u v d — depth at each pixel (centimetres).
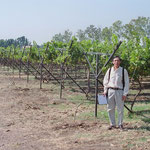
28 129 719
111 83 695
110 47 1159
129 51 1034
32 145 590
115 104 710
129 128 716
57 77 2206
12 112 926
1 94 1305
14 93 1339
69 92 1405
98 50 1337
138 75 955
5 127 742
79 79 2100
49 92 1393
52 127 733
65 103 1098
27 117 853
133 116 851
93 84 1783
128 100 1178
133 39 1077
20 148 573
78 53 1161
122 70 687
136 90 1486
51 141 616
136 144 585
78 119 820
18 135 667
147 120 798
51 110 962
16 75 2425
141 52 946
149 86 1628
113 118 714
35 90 1454
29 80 1983
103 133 671
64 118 834
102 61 1220
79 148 565
